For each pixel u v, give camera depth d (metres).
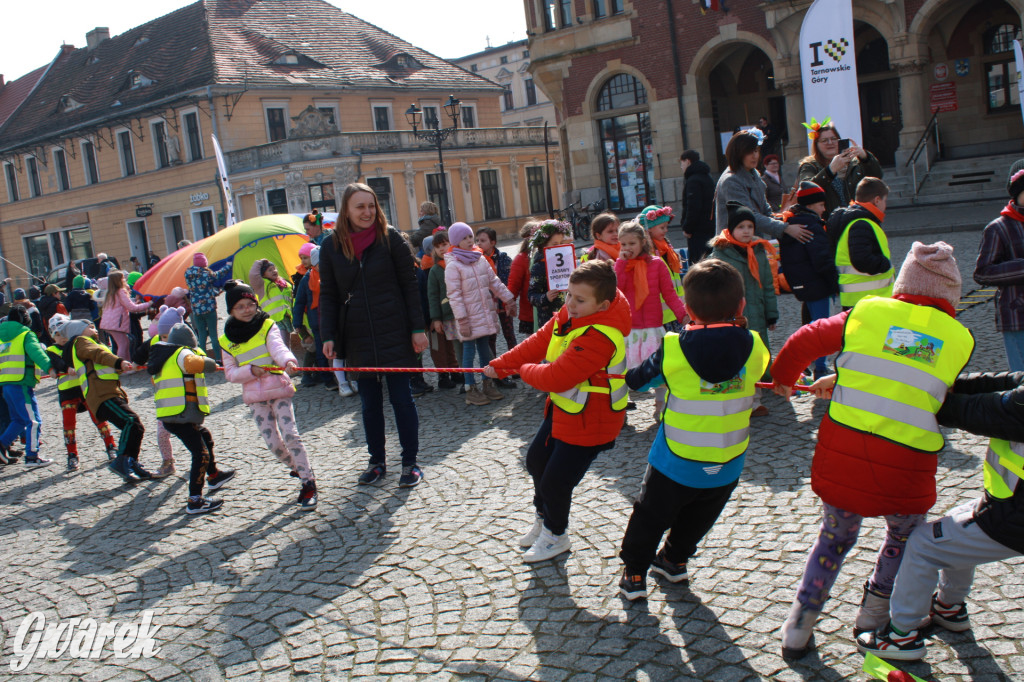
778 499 4.64
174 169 37.59
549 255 7.07
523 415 7.32
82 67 44.88
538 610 3.77
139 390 11.27
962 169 20.23
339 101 39.16
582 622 3.61
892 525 3.08
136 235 40.47
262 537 5.16
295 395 9.59
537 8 27.08
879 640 3.05
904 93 20.64
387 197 35.72
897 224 16.44
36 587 4.80
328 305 5.82
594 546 4.36
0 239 47.38
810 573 3.11
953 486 4.46
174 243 38.91
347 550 4.77
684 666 3.19
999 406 2.59
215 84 34.84
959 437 5.17
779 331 9.15
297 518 5.42
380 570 4.43
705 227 8.67
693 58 24.53
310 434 7.68
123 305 12.84
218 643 3.85
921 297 2.91
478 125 45.00
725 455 3.36
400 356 5.75
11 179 45.84
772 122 27.16
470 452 6.38
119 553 5.21
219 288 12.33
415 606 3.97
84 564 5.09
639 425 6.51
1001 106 22.28
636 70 25.64
